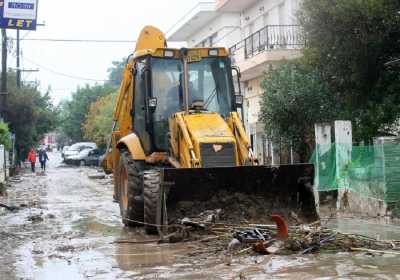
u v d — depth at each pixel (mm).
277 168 10828
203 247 9508
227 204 10781
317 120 17391
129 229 12469
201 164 10781
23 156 49344
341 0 13844
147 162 12195
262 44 23453
